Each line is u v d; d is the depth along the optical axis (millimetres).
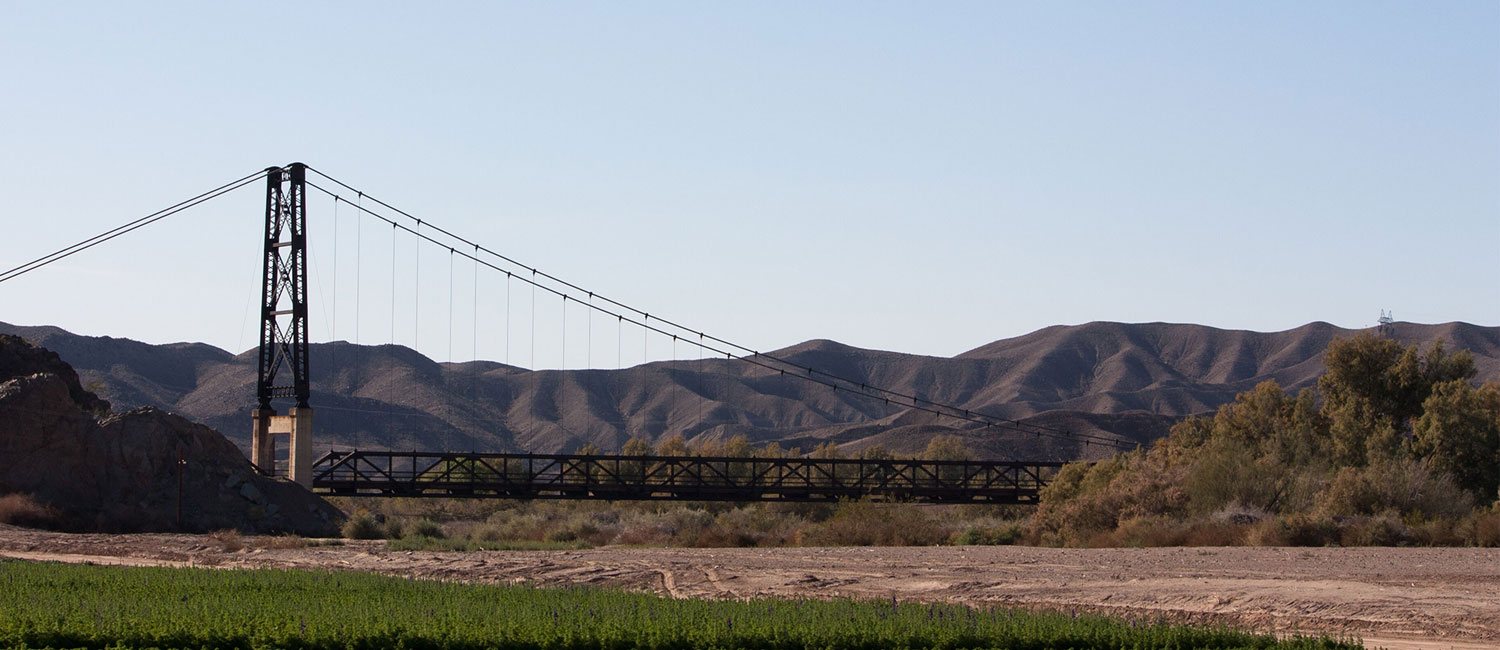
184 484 60750
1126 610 27375
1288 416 79625
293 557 42656
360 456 69125
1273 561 37094
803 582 32688
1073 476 69375
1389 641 23172
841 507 59344
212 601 25391
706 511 75312
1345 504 52000
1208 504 53312
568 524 61656
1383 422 76250
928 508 89000
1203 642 20766
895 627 21594
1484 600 27016
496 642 21359
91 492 59656
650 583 33719
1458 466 69938
